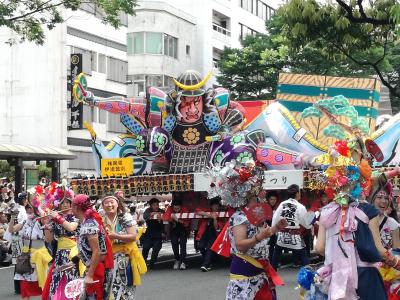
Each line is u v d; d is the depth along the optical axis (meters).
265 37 42.25
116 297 8.64
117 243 8.85
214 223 15.96
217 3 51.75
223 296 12.20
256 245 6.94
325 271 6.45
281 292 12.45
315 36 14.26
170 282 14.08
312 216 13.17
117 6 19.31
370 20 12.75
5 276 15.70
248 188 6.92
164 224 17.14
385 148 16.22
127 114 16.81
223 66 41.78
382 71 31.92
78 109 36.97
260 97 40.84
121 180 16.47
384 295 6.35
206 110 16.16
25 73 37.16
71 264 8.68
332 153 6.59
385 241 7.59
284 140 16.56
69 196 9.21
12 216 13.01
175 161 16.47
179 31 46.84
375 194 7.69
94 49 39.69
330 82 17.80
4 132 37.31
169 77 45.38
